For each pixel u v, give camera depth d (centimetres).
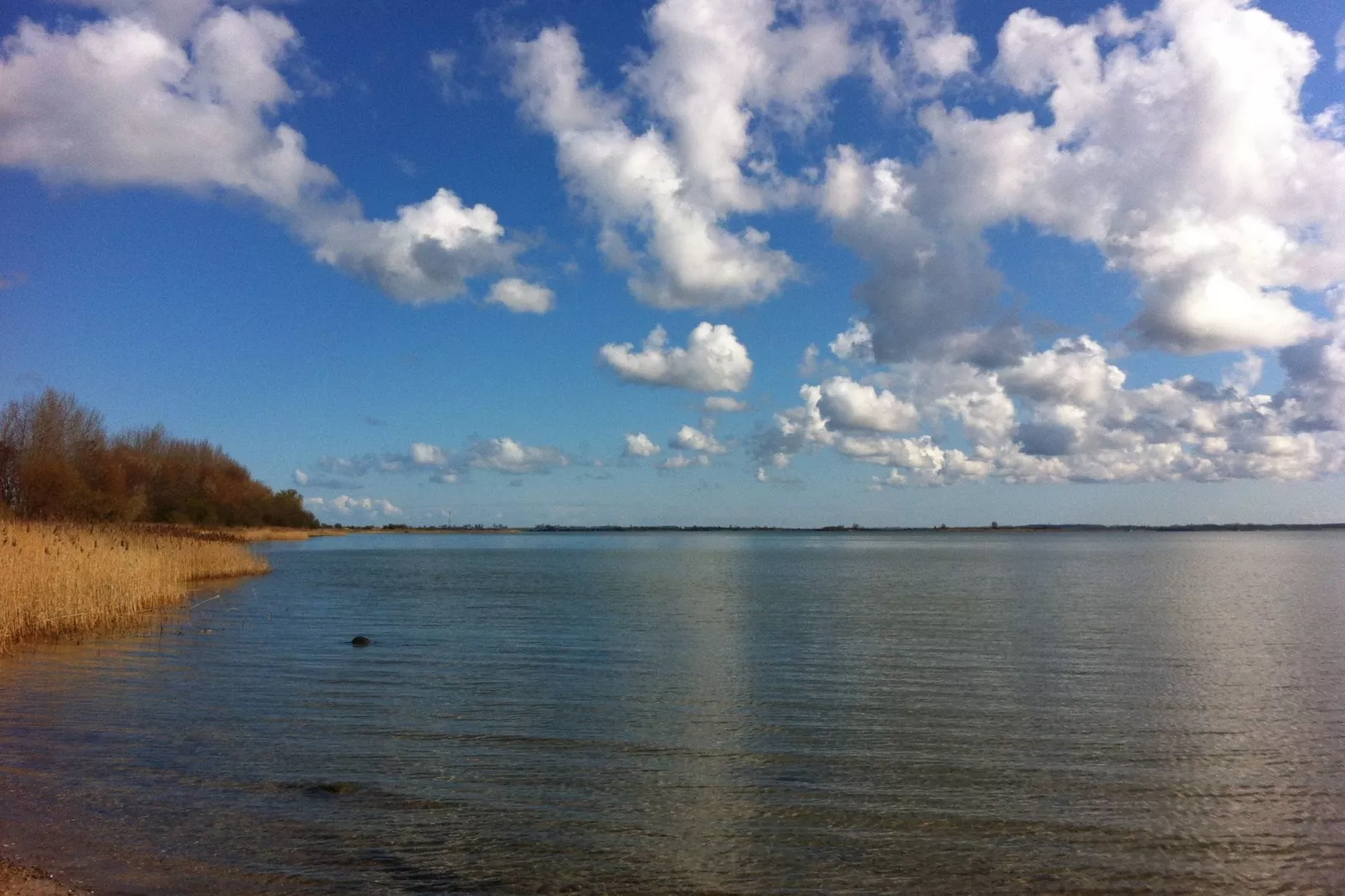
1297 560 9025
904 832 1005
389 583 5116
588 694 1742
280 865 891
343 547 12838
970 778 1202
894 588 4844
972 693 1773
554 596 4194
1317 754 1334
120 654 2106
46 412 6994
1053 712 1605
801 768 1243
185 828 984
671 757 1292
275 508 13550
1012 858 934
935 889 862
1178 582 5362
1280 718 1568
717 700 1695
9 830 970
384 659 2156
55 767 1195
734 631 2777
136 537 3903
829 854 940
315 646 2362
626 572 6700
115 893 823
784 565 8038
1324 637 2642
